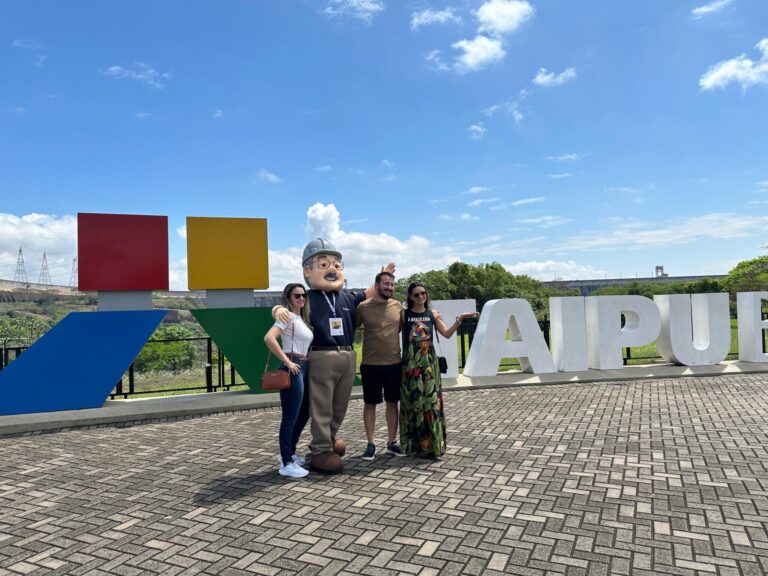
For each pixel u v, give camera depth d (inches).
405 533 133.7
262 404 317.4
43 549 130.4
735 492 157.5
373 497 160.7
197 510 153.9
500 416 273.4
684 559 116.7
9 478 193.0
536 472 181.0
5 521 149.9
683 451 201.9
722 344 420.2
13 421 278.7
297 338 183.6
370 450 203.0
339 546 127.3
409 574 113.0
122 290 326.6
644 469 181.5
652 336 411.2
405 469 188.7
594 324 411.2
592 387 358.0
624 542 125.8
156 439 248.5
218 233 348.5
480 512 146.4
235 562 120.5
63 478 190.9
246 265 352.8
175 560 122.4
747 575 109.3
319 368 189.2
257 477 184.2
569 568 113.9
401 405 204.2
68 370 307.7
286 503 157.5
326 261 199.9
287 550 126.0
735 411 272.1
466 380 374.3
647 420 256.4
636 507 147.4
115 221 326.6
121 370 315.9
